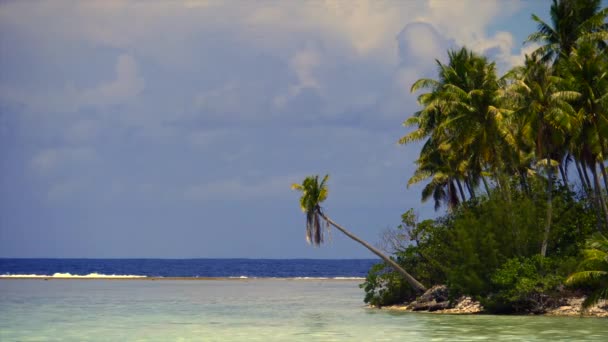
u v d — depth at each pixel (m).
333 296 100.69
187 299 91.38
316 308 74.75
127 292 107.69
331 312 68.38
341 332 48.88
